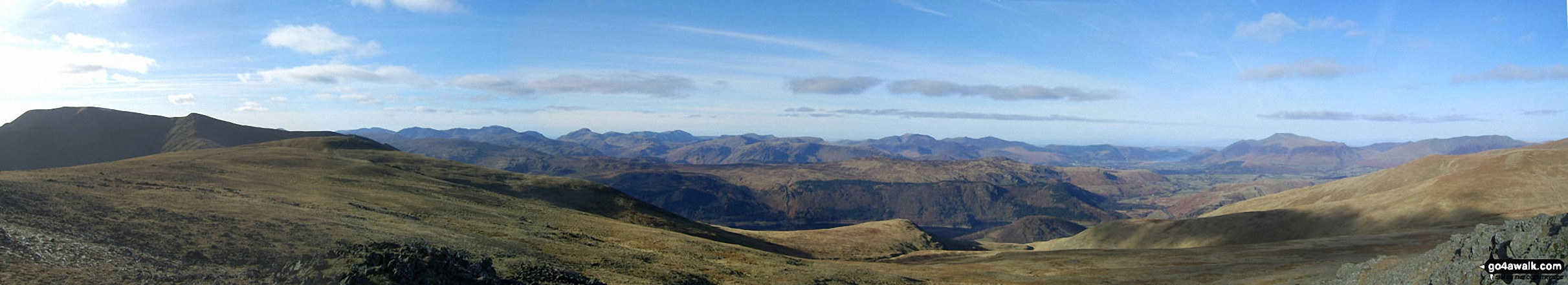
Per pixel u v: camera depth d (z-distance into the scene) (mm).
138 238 43344
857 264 102438
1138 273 90312
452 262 37844
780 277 73688
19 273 31750
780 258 98812
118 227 45406
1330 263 87000
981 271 96250
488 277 40219
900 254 174750
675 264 73062
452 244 60281
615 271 61156
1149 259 103000
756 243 156750
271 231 52281
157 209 54906
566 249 71500
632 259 71438
